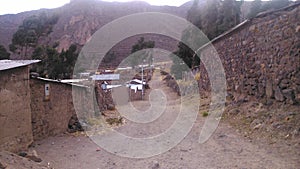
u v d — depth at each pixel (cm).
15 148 580
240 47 1020
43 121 782
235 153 571
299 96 668
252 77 919
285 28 714
